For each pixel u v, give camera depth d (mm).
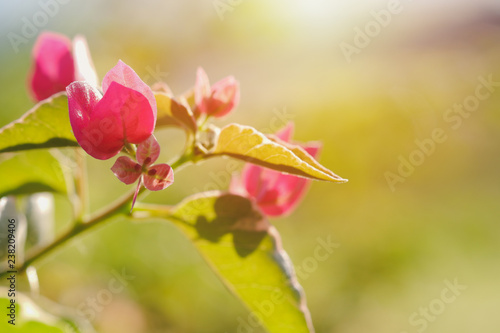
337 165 1013
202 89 234
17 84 795
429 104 1138
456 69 1242
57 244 240
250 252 239
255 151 220
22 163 247
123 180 209
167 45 936
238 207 239
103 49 842
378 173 1022
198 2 950
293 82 1074
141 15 877
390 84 1117
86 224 240
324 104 1054
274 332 243
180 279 669
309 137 1027
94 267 617
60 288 553
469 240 915
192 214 239
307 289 739
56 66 254
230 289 241
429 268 831
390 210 951
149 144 210
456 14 1560
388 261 818
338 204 945
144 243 673
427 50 1354
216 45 1038
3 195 246
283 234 837
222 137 222
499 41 1406
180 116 226
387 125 1066
